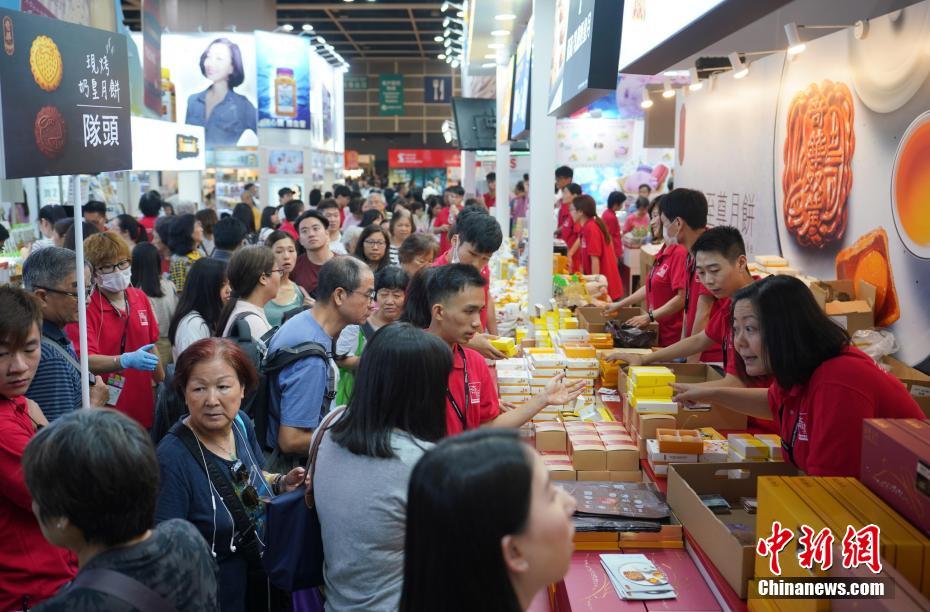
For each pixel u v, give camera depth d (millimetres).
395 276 3453
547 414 3297
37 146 2449
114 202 11836
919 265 3641
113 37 2916
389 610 1794
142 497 1423
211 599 1504
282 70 17391
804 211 5016
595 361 3514
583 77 2949
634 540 2322
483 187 19281
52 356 2832
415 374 1819
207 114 17297
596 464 2795
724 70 6531
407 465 1783
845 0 4922
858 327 3963
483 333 4441
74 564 2207
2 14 2287
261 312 3664
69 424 1422
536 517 1036
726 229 3219
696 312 3883
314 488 1908
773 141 5523
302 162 17625
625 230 11258
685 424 3096
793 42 4070
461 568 1030
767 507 1834
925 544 1526
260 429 2854
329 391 2990
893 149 3883
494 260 7355
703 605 2029
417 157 35000
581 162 13812
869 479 1825
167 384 2902
